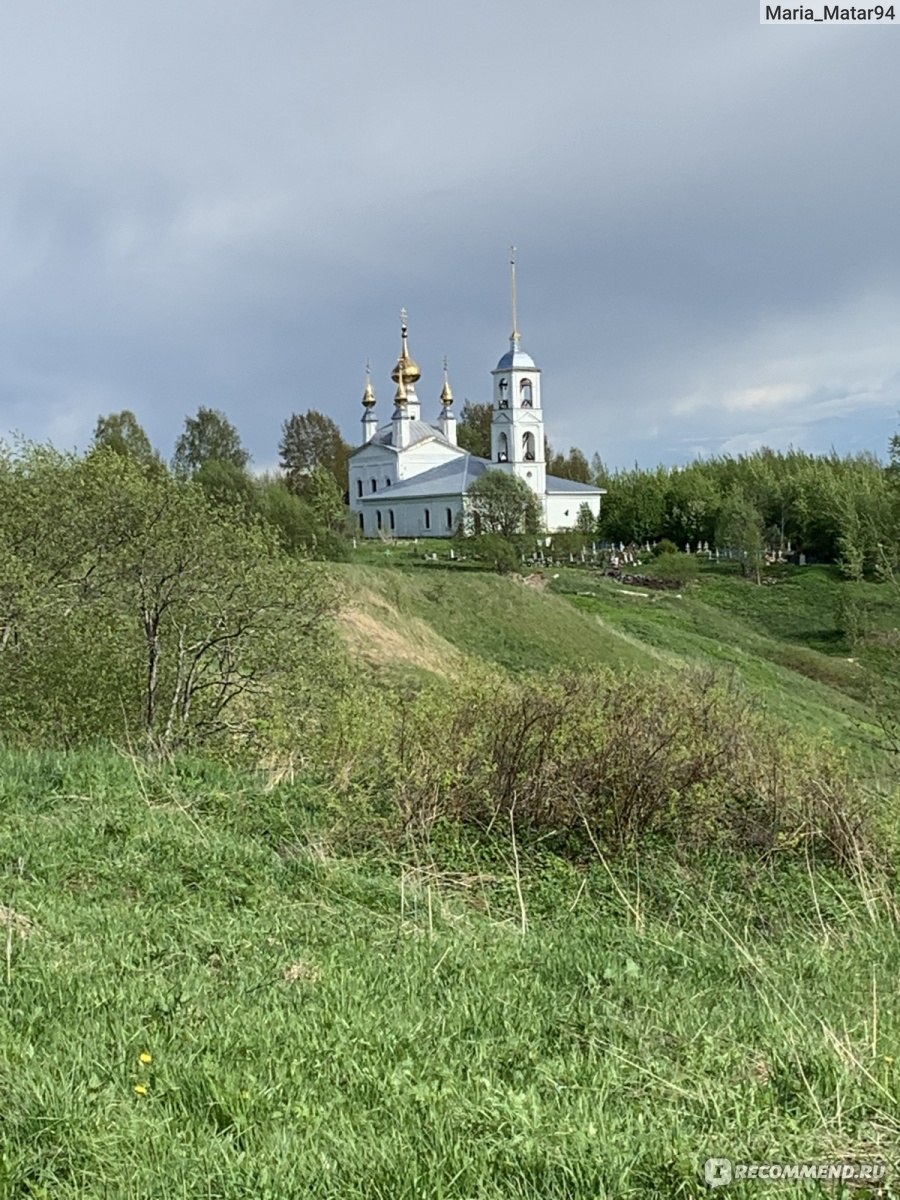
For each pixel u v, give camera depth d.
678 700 12.58
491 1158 4.82
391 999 6.90
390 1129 5.08
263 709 17.22
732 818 11.03
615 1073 5.77
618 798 11.06
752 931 9.27
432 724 11.98
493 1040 6.27
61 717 16.92
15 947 7.32
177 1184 4.67
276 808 11.40
